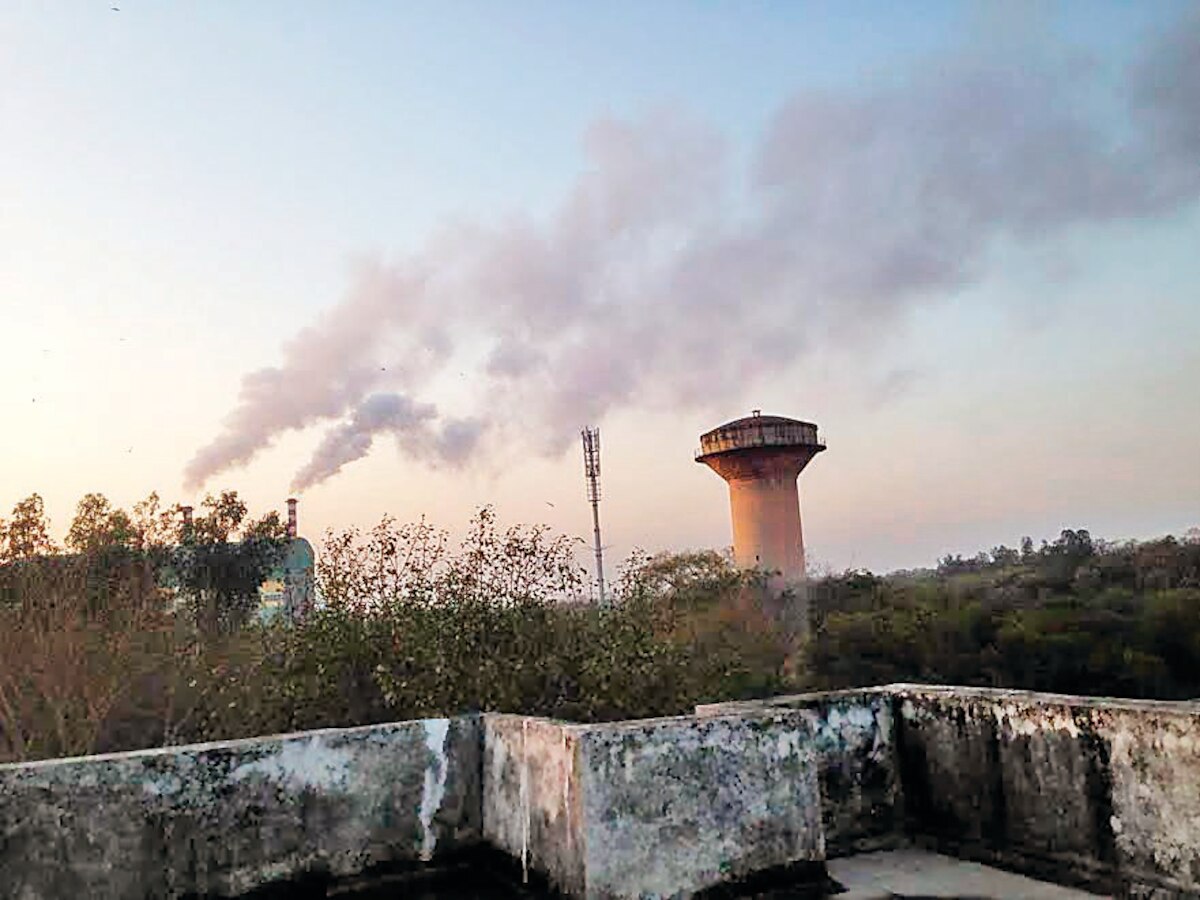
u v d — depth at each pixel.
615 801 3.37
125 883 3.45
